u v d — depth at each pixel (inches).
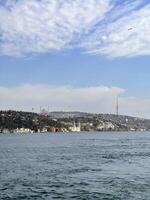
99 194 1610.5
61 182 1921.8
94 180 1971.0
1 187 1785.2
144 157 3393.2
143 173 2235.5
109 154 3838.6
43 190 1717.5
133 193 1605.6
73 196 1587.1
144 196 1544.0
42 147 5541.3
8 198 1560.0
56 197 1573.6
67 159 3287.4
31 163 2925.7
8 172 2326.5
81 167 2598.4
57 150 4717.0
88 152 4232.3
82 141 7849.4
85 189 1727.4
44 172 2321.6
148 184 1815.9
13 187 1786.4
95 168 2527.1
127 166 2630.4
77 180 1983.3
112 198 1524.4
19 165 2768.2
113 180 1958.7
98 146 5625.0
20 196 1596.9
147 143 6550.2
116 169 2458.2
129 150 4505.4
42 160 3203.7
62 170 2422.5
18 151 4579.2
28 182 1925.4
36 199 1544.0
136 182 1879.9
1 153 4192.9
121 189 1699.1
